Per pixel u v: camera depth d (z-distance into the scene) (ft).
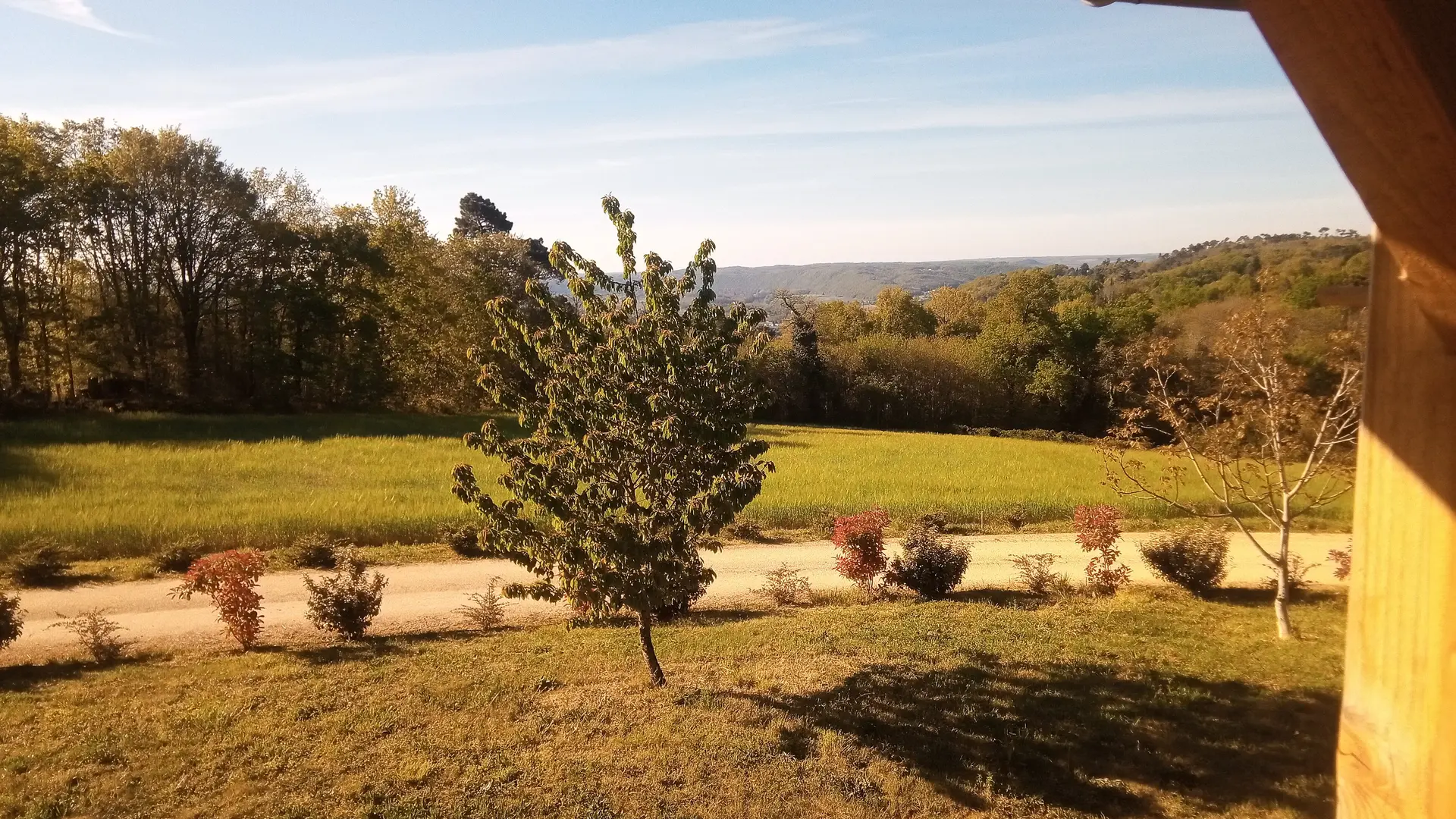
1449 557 3.64
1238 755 25.86
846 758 25.98
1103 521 48.73
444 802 23.56
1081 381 198.90
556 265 29.30
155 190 142.20
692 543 29.35
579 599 28.32
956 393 206.49
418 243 186.60
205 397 147.54
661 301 28.58
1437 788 3.73
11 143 126.52
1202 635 38.91
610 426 28.32
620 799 23.65
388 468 89.40
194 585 38.11
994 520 72.69
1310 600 46.09
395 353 176.55
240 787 24.38
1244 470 51.06
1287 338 36.35
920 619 42.32
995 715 29.01
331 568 54.39
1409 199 3.15
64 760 25.99
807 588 49.96
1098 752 26.35
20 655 38.24
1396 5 2.50
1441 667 3.69
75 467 82.89
